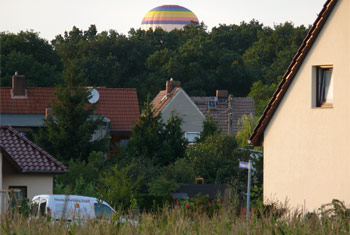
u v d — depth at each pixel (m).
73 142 148.62
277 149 68.88
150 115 146.50
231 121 182.50
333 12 63.88
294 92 67.38
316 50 65.38
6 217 26.06
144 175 123.44
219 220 28.45
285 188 67.81
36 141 150.12
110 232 25.47
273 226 27.16
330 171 63.84
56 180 111.06
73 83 152.62
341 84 63.25
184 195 112.25
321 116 64.81
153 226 26.36
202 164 137.88
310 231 27.75
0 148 91.69
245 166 66.19
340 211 34.56
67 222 26.36
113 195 87.00
